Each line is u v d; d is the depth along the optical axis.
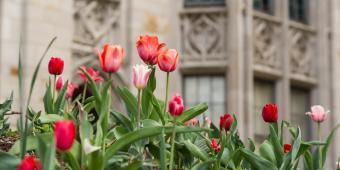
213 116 20.38
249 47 20.23
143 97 4.44
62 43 17.14
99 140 3.68
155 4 19.42
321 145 4.79
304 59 21.75
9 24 16.39
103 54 4.07
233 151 4.34
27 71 16.31
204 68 20.08
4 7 16.39
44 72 16.58
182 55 20.08
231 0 20.12
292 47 21.45
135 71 4.19
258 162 4.13
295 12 22.03
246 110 20.08
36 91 16.28
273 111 4.64
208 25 20.17
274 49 21.06
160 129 3.61
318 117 5.10
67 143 2.93
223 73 20.33
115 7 18.58
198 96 20.39
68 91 5.96
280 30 21.23
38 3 16.84
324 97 21.94
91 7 17.98
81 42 17.64
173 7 19.95
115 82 17.89
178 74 19.94
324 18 22.14
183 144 4.44
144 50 4.41
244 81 20.19
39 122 4.35
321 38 22.03
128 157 3.84
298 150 4.35
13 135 5.13
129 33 18.72
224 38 20.17
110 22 18.41
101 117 3.72
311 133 22.03
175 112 4.09
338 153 21.62
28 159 3.05
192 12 20.08
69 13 17.42
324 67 21.97
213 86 20.36
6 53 16.22
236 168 4.41
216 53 20.17
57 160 3.93
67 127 2.92
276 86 21.20
